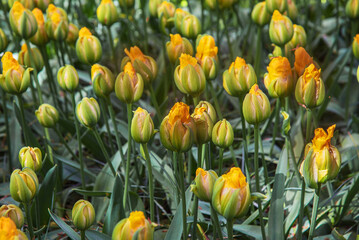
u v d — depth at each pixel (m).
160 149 2.10
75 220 1.70
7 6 2.52
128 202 1.96
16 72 1.94
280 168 1.80
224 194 1.62
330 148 1.67
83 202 1.71
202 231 1.83
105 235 1.78
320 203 1.94
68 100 2.60
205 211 1.95
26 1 2.27
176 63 2.06
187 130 1.68
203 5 2.60
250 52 2.78
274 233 1.76
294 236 1.91
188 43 2.05
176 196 1.89
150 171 1.79
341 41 3.07
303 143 2.17
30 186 1.71
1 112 2.71
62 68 1.98
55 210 2.14
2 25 3.28
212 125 1.76
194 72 1.83
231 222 1.64
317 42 3.02
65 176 2.22
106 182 2.06
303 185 1.73
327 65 2.66
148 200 2.15
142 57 1.98
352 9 2.34
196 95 1.86
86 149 2.41
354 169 2.12
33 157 1.80
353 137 2.21
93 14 3.53
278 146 2.32
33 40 2.22
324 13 3.46
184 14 2.21
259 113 1.78
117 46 2.95
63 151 2.32
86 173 2.20
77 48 2.04
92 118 1.89
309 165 1.67
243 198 1.62
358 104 2.55
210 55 1.94
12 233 1.57
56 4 3.28
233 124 2.35
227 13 3.41
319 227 1.93
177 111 1.67
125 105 2.36
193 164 2.10
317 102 1.80
